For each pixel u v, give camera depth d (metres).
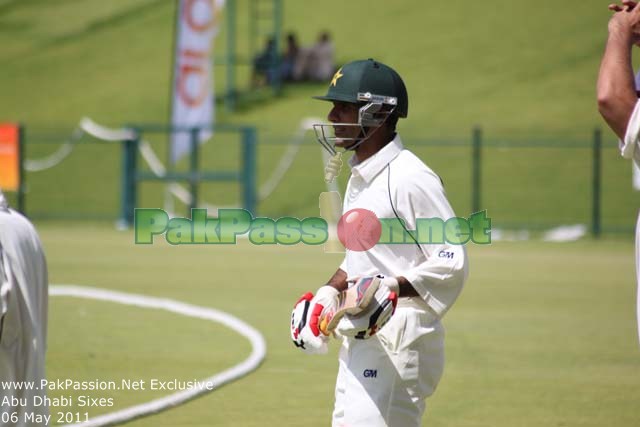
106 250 65.75
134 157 86.25
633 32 13.98
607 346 33.56
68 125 118.81
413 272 14.90
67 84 133.38
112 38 149.62
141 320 37.25
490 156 99.19
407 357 15.23
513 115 108.81
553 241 77.38
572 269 57.56
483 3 143.25
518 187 92.50
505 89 116.44
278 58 126.25
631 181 91.88
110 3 167.12
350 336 14.88
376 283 14.53
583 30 131.00
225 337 34.00
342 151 15.91
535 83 117.31
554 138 100.56
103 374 27.78
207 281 50.31
